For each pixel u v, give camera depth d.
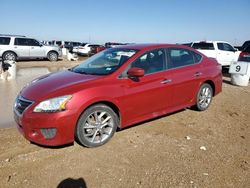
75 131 3.98
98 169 3.61
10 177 3.39
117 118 4.45
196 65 5.83
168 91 5.10
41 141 3.82
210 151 4.24
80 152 4.05
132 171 3.58
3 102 7.05
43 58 20.84
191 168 3.70
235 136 4.92
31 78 11.56
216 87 6.36
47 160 3.80
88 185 3.27
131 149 4.20
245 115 6.21
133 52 4.83
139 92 4.58
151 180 3.39
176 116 5.80
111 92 4.20
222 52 15.02
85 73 4.70
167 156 4.01
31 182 3.30
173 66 5.32
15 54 19.02
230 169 3.73
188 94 5.62
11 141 4.36
